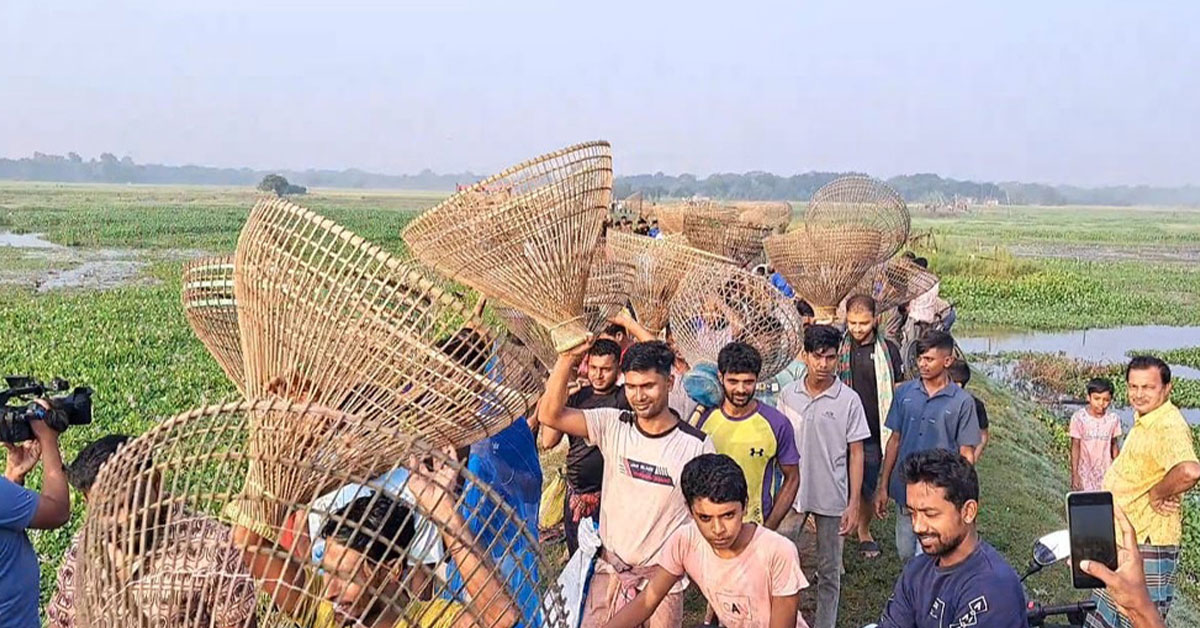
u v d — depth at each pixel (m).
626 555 4.45
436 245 3.72
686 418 6.16
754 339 6.16
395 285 2.87
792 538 6.32
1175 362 22.77
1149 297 35.00
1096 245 67.00
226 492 2.55
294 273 2.84
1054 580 7.15
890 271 10.95
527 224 3.67
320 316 2.82
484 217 3.67
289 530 2.44
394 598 2.39
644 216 20.17
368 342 2.82
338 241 2.88
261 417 2.50
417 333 2.88
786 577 3.75
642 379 4.29
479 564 2.52
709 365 5.48
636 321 7.44
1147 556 5.23
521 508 4.37
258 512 2.51
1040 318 29.39
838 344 5.81
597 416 4.53
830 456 5.81
